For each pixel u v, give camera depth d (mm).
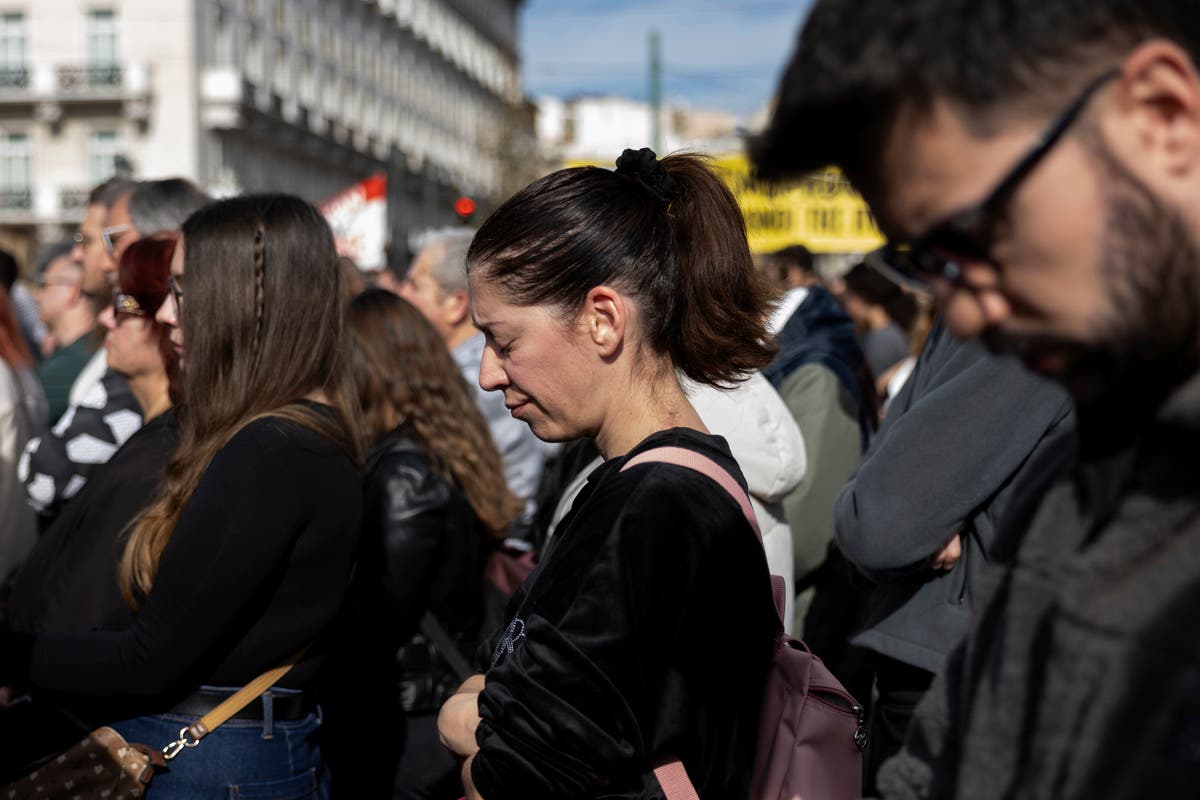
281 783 1997
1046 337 809
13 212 31266
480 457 2977
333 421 2053
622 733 1332
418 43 48781
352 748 2768
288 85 36156
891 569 2047
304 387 2047
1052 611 837
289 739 2020
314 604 2004
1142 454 805
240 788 1947
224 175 32031
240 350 2018
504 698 1374
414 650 2795
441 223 50938
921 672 2170
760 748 1460
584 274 1473
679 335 1533
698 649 1363
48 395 4191
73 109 31141
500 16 63469
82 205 31219
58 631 2092
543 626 1364
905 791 1006
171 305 2178
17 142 31609
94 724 2006
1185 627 741
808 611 2986
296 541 1965
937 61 766
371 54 43344
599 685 1321
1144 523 791
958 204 790
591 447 2549
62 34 31078
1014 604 877
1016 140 770
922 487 1970
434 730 2783
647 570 1350
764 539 2424
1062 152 760
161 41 30844
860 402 3250
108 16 31125
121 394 3133
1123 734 751
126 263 2457
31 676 1931
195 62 30984
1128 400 799
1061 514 866
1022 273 794
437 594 2848
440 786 2758
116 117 31016
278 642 1973
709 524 1387
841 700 1508
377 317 2955
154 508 1992
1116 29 747
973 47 760
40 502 3084
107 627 2074
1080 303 782
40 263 4883
